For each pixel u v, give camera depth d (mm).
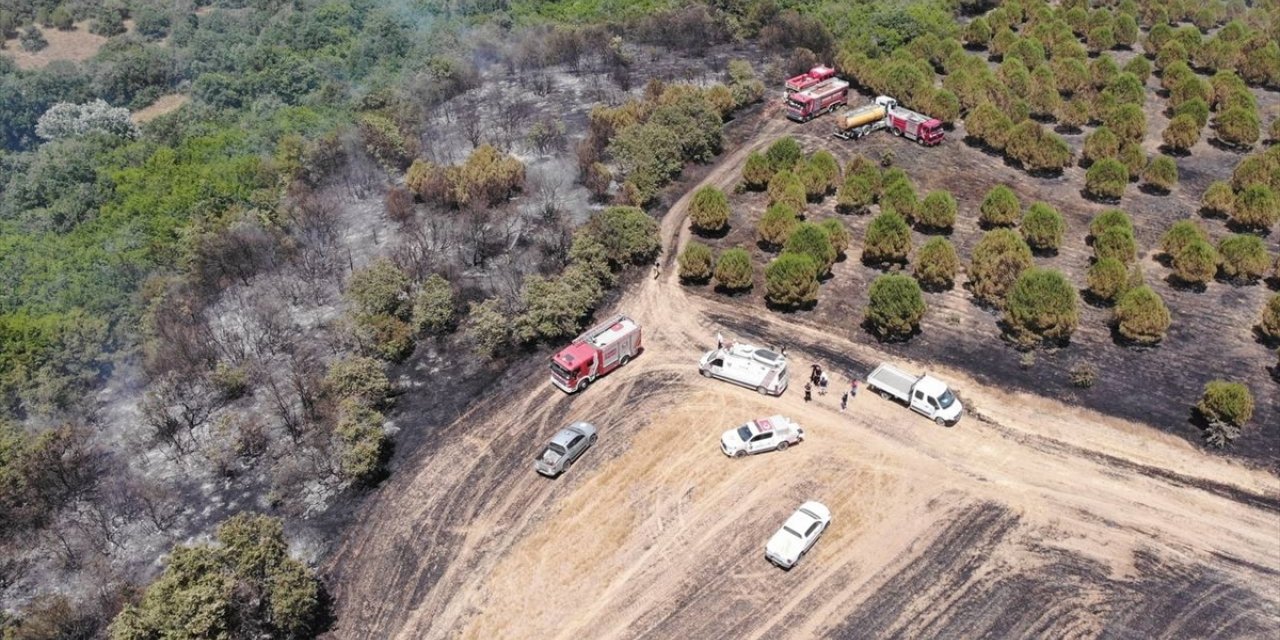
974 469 47812
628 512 45938
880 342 57625
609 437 50656
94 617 40781
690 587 41938
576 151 79000
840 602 40875
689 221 71812
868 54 100188
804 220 70688
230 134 87562
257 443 50250
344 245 68938
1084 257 66000
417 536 45125
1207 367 54469
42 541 45750
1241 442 48938
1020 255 59875
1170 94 90875
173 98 102625
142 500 47219
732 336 58781
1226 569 42031
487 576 42938
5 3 119438
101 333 59812
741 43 105625
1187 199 74125
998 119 80875
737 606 40969
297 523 46000
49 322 59656
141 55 104875
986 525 44438
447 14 116438
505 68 100750
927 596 41000
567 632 40219
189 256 66875
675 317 60875
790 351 57188
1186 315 59469
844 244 65438
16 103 96500
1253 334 57406
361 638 40375
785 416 51812
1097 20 105250
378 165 79500
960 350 56500
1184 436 49438
